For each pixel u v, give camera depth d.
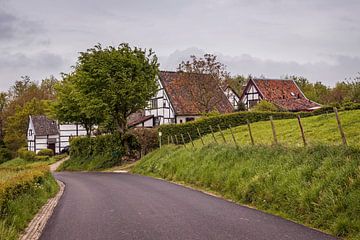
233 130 36.75
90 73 41.81
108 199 17.23
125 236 10.02
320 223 10.38
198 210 13.32
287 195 12.48
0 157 80.75
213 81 55.66
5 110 98.25
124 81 41.53
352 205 9.91
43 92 113.19
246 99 66.69
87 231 10.82
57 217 13.30
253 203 14.05
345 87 66.31
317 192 11.31
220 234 9.81
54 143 82.88
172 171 25.67
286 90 67.38
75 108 56.09
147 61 43.81
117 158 44.66
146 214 12.95
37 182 18.64
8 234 9.85
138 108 44.06
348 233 9.31
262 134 29.86
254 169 15.98
